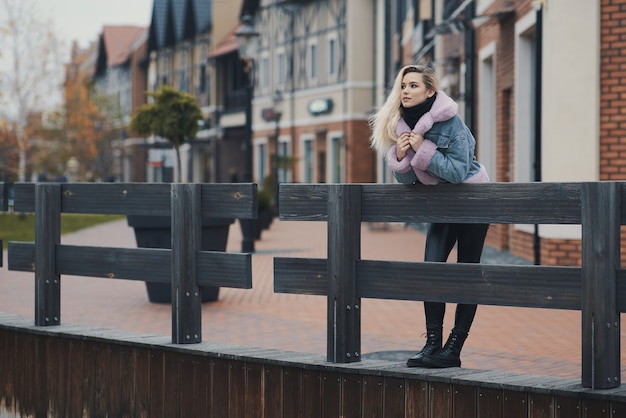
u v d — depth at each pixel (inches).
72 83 2405.3
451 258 724.0
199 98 2571.4
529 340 367.9
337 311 269.7
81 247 338.6
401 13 1531.7
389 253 797.2
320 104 1942.7
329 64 1929.1
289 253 839.7
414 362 262.5
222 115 2390.5
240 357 286.7
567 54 571.8
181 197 306.2
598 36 567.5
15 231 1182.3
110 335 325.7
